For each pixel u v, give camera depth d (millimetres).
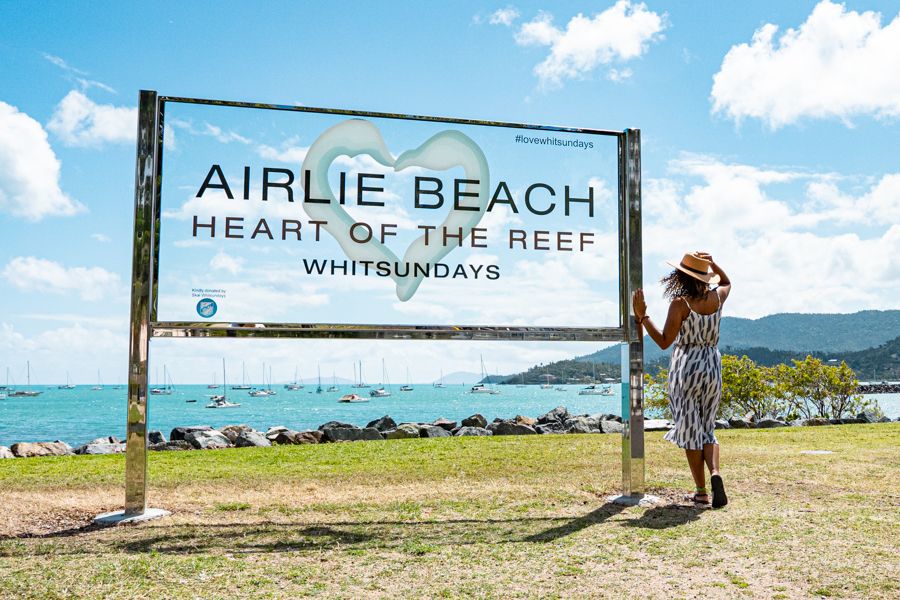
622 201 6559
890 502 5598
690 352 5715
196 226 5727
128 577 3592
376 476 7387
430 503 5789
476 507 5617
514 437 12477
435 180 6285
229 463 8789
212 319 5703
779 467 7625
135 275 5527
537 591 3350
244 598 3254
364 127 6184
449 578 3572
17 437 45188
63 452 13195
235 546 4301
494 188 6379
